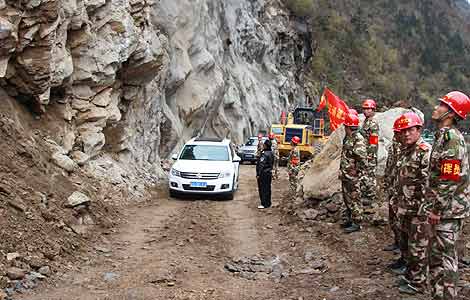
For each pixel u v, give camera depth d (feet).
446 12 495.41
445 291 15.84
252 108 129.90
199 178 45.42
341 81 260.21
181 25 73.72
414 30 417.49
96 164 41.19
